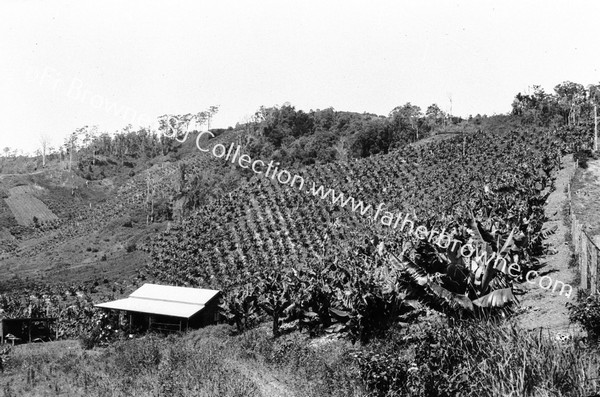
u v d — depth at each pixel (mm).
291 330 36000
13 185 184375
